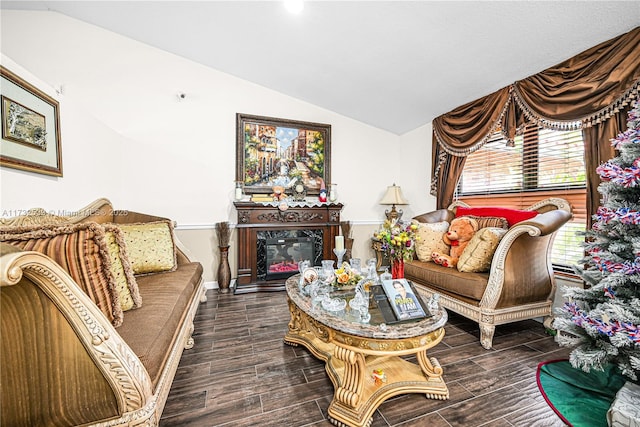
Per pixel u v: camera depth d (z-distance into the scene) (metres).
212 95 3.55
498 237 2.27
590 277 1.71
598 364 1.46
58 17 2.98
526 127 2.74
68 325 0.85
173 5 2.52
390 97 3.45
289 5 2.19
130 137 3.25
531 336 2.24
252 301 3.07
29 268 0.72
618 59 1.87
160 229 2.44
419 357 1.60
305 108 4.01
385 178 4.47
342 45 2.63
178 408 1.42
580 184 2.34
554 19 1.86
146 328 1.26
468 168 3.40
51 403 0.88
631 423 1.17
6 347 0.83
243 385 1.61
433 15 2.03
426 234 2.90
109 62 3.16
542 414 1.39
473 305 2.16
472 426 1.31
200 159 3.52
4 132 1.63
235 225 3.65
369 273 2.03
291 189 3.82
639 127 1.46
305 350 2.01
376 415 1.38
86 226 1.23
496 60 2.38
